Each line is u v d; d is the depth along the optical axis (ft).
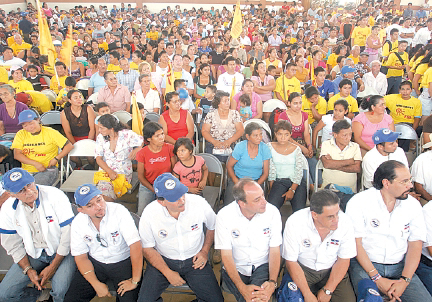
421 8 59.52
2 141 13.71
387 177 8.19
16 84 19.76
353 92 19.07
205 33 50.26
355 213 8.75
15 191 8.18
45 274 8.80
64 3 66.74
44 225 8.84
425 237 8.63
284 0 66.85
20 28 45.88
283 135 11.59
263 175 12.12
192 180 11.48
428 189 10.91
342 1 64.34
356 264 8.93
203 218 8.86
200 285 8.69
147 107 18.69
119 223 8.63
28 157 12.75
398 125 14.78
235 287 8.60
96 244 8.63
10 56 27.43
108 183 12.14
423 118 18.53
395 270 8.74
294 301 7.88
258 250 8.55
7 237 8.73
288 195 11.75
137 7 66.85
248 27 45.14
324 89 20.16
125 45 30.68
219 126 14.47
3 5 58.29
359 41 33.22
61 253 8.95
